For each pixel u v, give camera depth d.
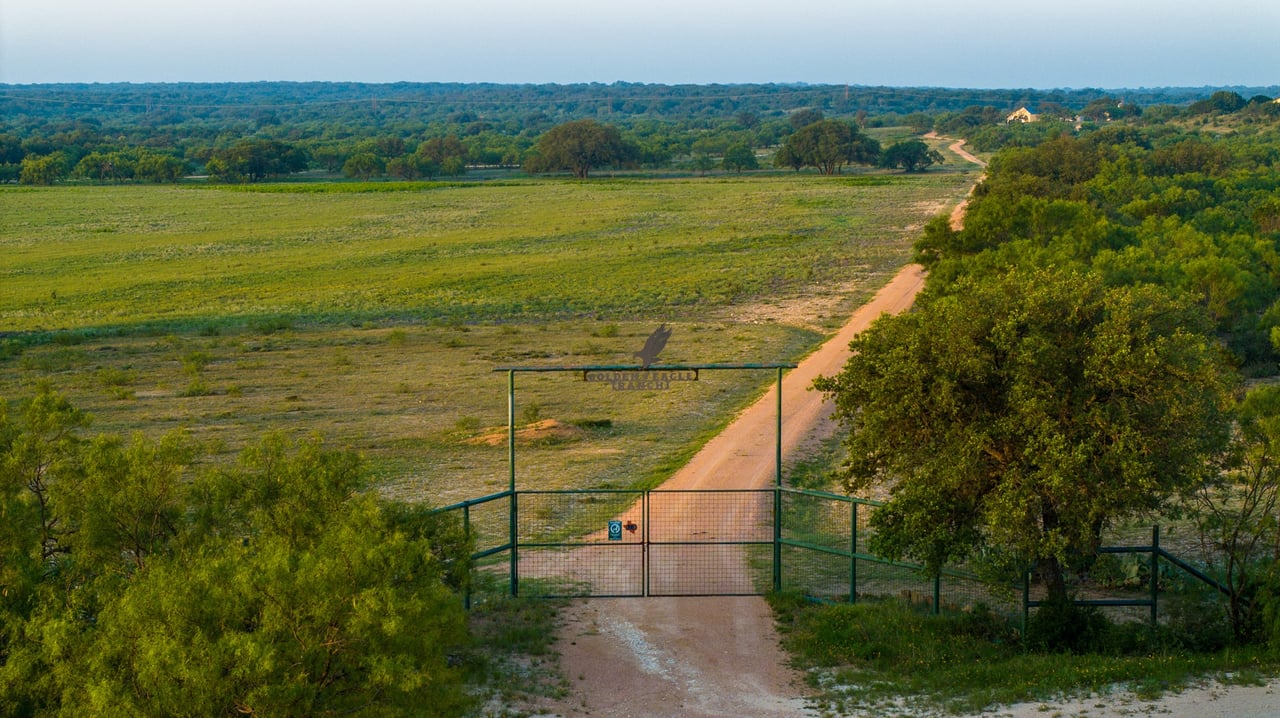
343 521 16.84
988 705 18.20
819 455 38.50
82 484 18.22
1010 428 20.36
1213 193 117.69
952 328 21.36
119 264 101.56
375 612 13.55
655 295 81.31
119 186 198.25
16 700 14.44
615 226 128.12
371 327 70.50
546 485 34.94
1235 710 17.62
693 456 38.47
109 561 17.58
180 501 18.75
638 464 37.81
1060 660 20.06
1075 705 18.08
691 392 50.34
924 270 85.56
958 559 21.50
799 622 22.95
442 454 39.66
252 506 18.67
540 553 27.64
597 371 25.34
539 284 87.75
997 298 21.84
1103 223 71.00
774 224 126.56
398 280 90.31
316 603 13.77
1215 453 21.95
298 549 17.12
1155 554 21.78
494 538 29.12
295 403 48.69
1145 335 20.53
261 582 13.90
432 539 20.78
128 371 55.81
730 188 179.50
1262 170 136.25
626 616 23.30
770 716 18.25
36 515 18.38
